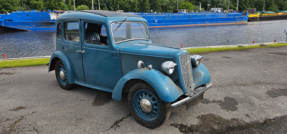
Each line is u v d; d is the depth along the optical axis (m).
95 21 3.61
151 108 2.95
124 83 3.08
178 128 3.01
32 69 7.08
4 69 7.12
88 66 3.99
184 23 54.09
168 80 2.81
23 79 5.75
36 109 3.69
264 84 5.02
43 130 2.96
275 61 7.88
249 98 4.14
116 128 3.02
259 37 30.31
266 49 11.57
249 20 76.19
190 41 27.88
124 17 3.79
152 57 3.13
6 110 3.64
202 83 3.50
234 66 7.07
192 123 3.15
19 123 3.17
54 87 4.98
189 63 3.16
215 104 3.86
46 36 34.69
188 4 115.56
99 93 4.53
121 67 3.51
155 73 2.85
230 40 27.97
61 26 4.39
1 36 34.72
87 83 4.22
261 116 3.35
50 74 6.34
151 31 42.78
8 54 19.73
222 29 44.69
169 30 44.62
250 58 8.62
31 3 96.06
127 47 3.44
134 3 109.81
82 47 3.96
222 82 5.22
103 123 3.17
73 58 4.27
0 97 4.32
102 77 3.85
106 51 3.59
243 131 2.90
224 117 3.33
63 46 4.46
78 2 106.06
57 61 4.74
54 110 3.64
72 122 3.20
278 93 4.40
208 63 7.67
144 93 3.02
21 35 36.12
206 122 3.18
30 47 24.06
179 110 3.62
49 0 94.19
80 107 3.77
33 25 43.41
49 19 43.56
